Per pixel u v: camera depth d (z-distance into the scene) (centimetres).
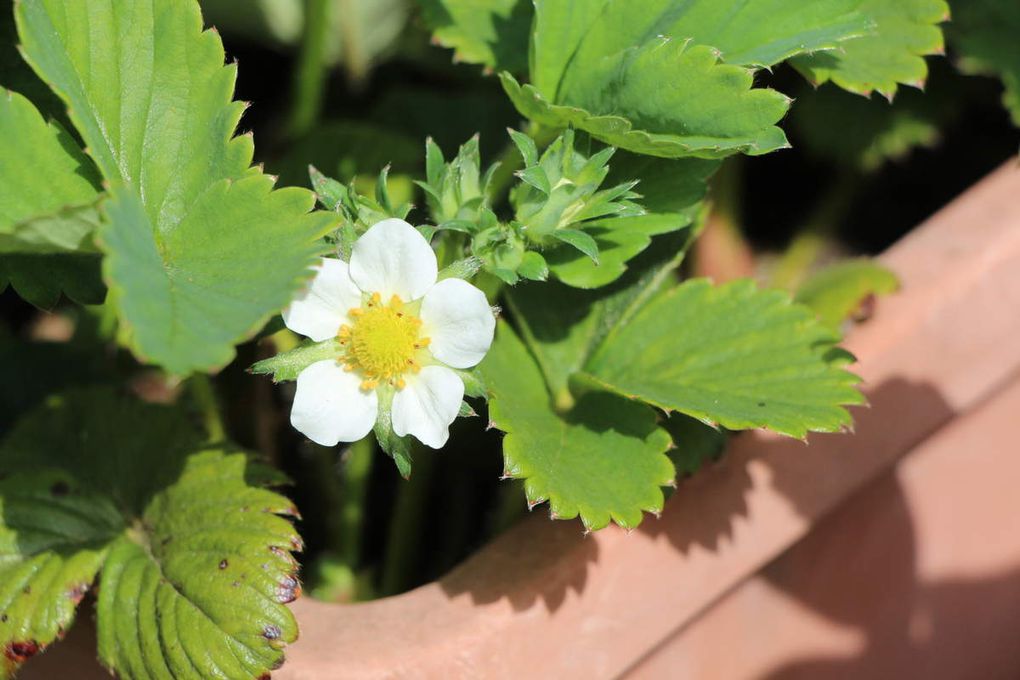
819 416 50
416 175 56
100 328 58
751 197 62
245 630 49
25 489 51
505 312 53
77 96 48
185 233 48
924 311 54
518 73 53
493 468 55
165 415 52
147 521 51
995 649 60
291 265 46
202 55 48
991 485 60
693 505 52
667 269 52
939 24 57
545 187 48
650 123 49
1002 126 61
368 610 50
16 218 48
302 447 56
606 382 51
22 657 50
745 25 49
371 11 60
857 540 59
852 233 61
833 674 59
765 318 51
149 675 49
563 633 51
